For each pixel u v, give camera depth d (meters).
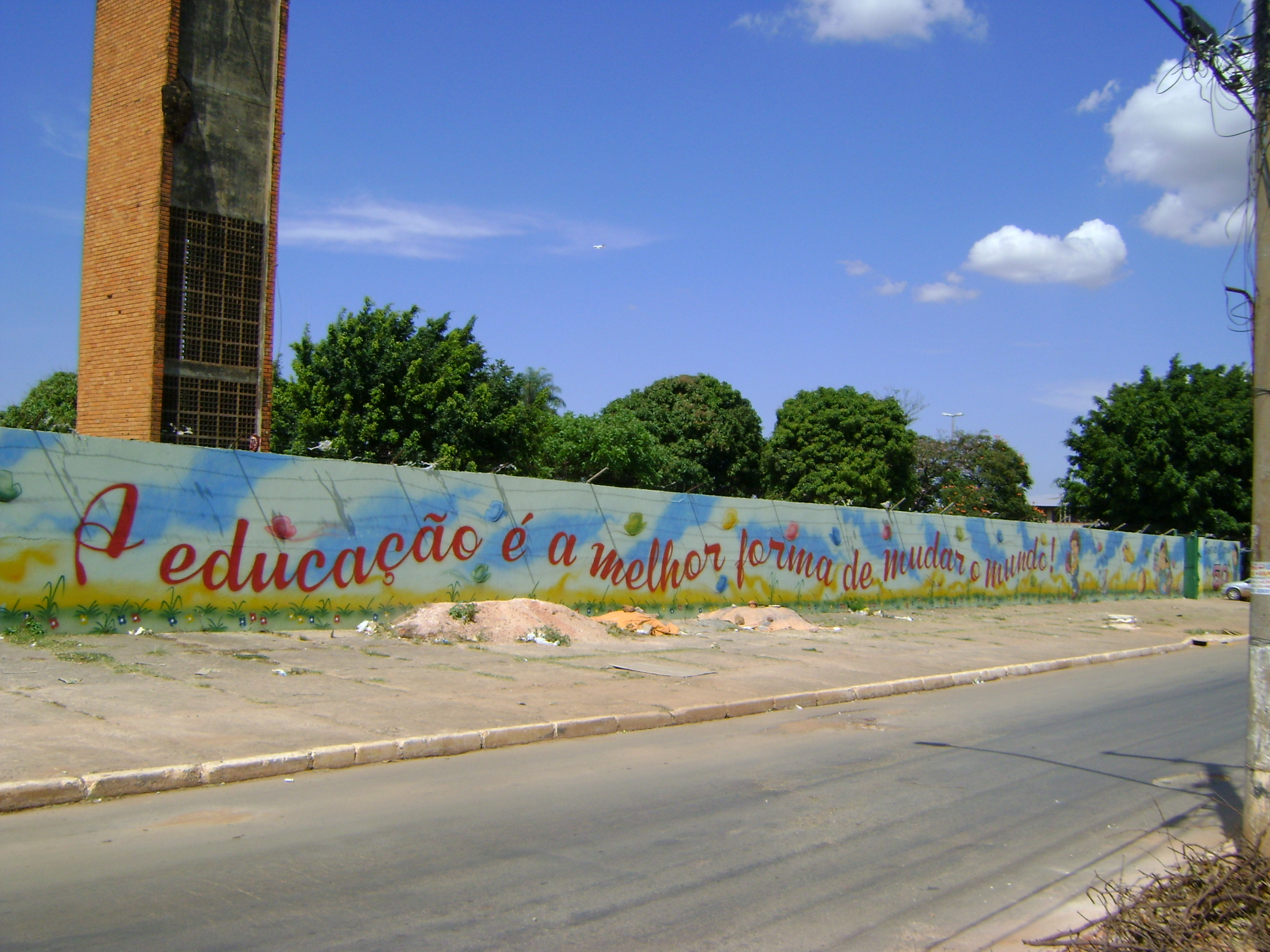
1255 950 4.86
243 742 8.27
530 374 57.03
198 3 17.78
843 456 55.03
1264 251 5.99
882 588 26.05
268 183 18.78
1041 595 33.00
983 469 66.12
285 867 5.71
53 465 12.56
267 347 18.70
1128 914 5.18
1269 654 5.79
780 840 6.65
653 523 19.94
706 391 61.44
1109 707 13.23
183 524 13.65
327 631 14.88
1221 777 9.05
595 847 6.32
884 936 5.10
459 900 5.30
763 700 11.98
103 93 18.28
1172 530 46.03
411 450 26.11
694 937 4.96
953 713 12.36
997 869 6.24
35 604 12.41
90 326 18.30
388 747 8.54
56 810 6.67
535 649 14.89
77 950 4.48
